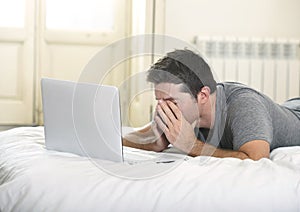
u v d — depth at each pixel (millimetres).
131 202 1169
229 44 4211
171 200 1172
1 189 1245
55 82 1491
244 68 4230
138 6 4031
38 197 1189
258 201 1184
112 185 1197
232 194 1182
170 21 4309
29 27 4043
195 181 1207
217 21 4352
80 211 1164
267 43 4254
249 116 1586
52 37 4094
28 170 1288
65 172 1255
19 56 4051
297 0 4449
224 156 1508
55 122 1518
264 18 4402
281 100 4305
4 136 1849
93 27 4160
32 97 4090
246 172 1255
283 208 1192
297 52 4312
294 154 1456
